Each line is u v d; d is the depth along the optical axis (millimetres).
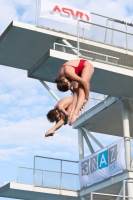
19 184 38406
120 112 40125
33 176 39094
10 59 38938
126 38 37688
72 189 40219
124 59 37969
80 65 12797
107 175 36125
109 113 40500
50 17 36094
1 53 37938
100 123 43250
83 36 36438
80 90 12406
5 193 39781
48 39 36156
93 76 33031
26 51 37625
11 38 35688
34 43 36531
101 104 39875
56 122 12734
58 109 12555
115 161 35188
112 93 36438
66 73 12523
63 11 36750
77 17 37000
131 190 33062
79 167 40531
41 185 39188
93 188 38312
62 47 36094
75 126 44312
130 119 42125
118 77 33125
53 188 39500
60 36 35969
